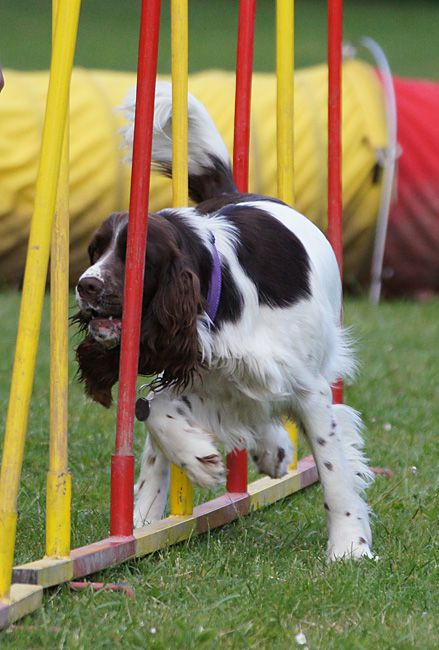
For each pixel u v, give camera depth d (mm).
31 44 48156
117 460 6820
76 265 18719
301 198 18766
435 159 20250
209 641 5453
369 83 20000
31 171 18109
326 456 7418
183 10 7496
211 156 8711
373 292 19203
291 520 8305
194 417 7359
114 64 44906
